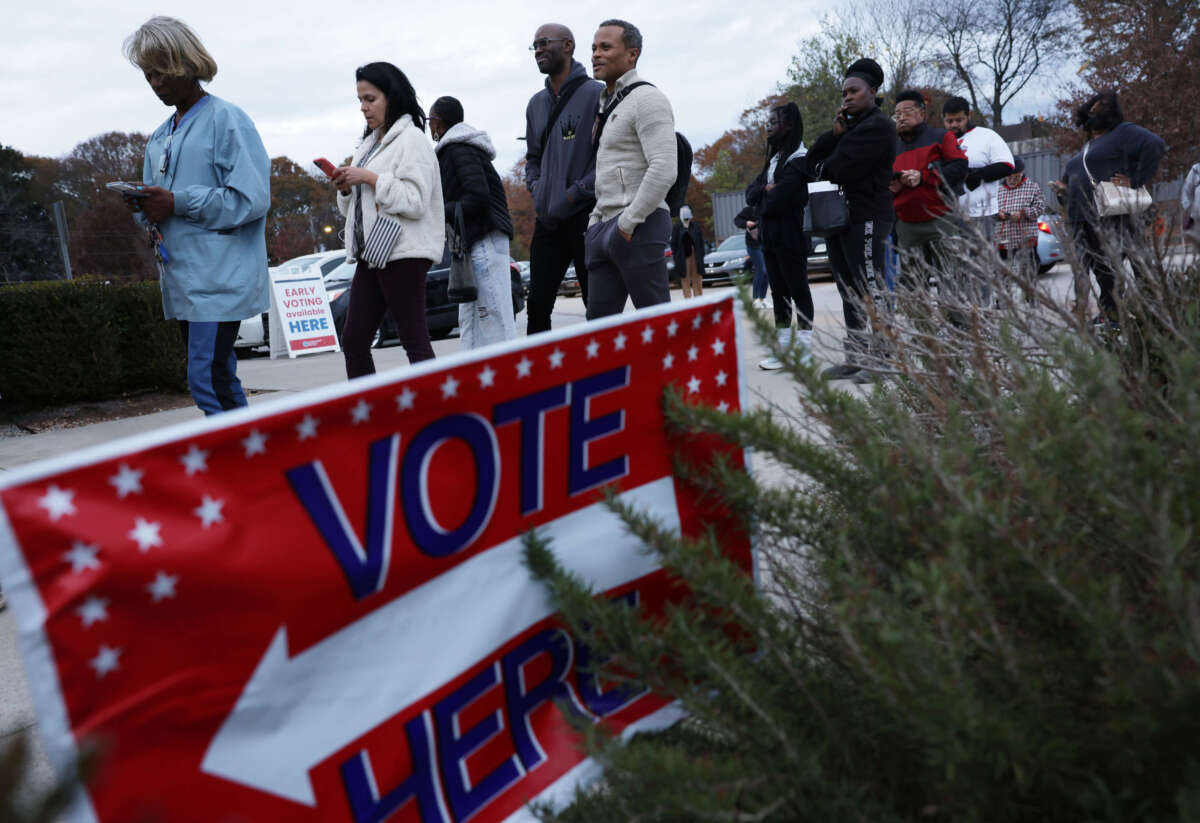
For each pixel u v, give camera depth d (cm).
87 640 109
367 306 460
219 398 418
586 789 159
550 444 165
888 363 241
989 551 122
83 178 6556
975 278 226
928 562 132
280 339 1254
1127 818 112
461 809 150
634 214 427
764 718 127
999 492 141
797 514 166
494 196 596
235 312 402
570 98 508
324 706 132
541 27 516
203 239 391
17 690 227
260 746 125
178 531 116
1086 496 129
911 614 122
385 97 450
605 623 151
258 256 411
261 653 124
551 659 169
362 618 137
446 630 149
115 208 6150
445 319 1241
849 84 532
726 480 169
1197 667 109
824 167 544
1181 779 108
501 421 156
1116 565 138
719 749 157
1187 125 2178
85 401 749
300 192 8062
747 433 165
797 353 164
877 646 119
